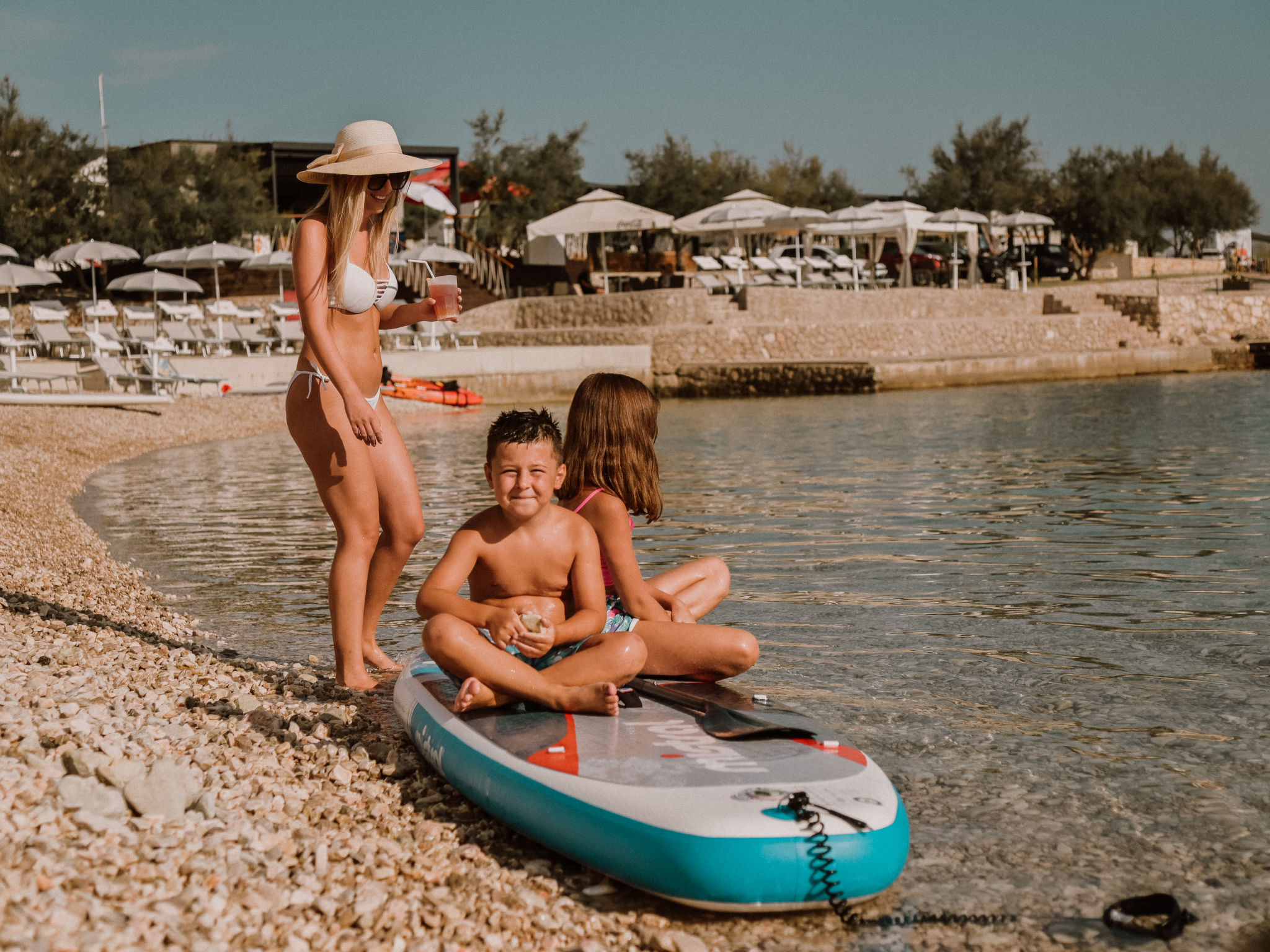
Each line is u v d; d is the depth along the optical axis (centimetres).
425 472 1519
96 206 3819
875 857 310
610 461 446
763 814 312
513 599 429
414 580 810
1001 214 6266
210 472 1575
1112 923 312
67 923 251
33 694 440
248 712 470
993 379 3503
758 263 4159
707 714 380
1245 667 551
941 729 471
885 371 3331
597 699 383
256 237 4072
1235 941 306
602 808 324
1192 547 864
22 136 3734
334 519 523
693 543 932
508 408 3016
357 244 514
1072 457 1516
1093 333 4222
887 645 603
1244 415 2100
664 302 3719
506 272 4553
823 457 1602
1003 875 345
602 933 307
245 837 325
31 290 3625
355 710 487
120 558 911
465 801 387
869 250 4812
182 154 4047
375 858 329
